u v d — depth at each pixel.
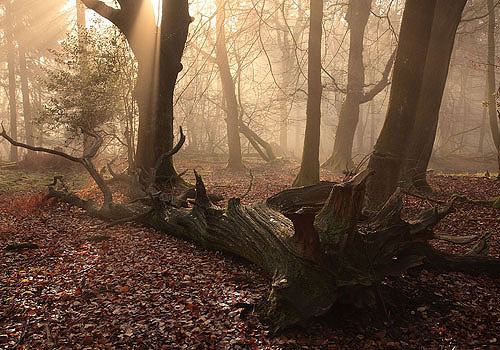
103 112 13.58
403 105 7.00
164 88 11.97
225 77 20.77
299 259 4.01
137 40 11.64
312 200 6.11
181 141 10.34
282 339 3.63
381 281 4.38
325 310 3.72
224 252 6.01
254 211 5.62
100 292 4.67
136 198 9.05
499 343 3.60
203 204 6.52
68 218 8.64
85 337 3.69
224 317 4.02
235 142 21.25
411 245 4.45
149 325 3.91
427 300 4.39
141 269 5.45
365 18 21.19
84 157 9.05
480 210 8.91
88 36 13.09
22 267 5.52
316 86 12.01
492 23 21.50
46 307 4.32
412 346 3.56
